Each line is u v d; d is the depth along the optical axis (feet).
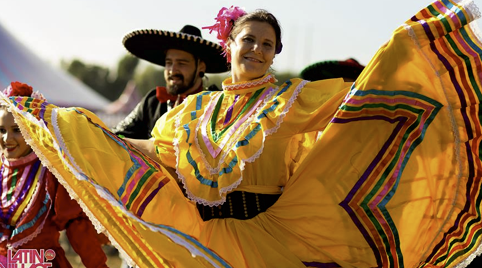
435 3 14.73
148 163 16.19
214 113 16.21
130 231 15.20
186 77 22.97
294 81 15.94
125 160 15.85
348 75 23.52
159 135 16.63
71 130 15.51
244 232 15.21
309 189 15.26
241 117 15.76
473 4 14.26
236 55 16.02
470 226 15.15
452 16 14.39
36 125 15.98
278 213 15.33
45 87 53.36
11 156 18.98
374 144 15.08
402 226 15.21
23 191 19.06
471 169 15.01
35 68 53.36
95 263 19.08
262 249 15.07
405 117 14.98
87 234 19.01
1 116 18.89
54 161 15.87
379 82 14.76
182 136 15.99
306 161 15.17
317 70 23.71
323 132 15.11
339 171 15.19
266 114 15.44
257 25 15.87
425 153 15.08
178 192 16.06
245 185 15.46
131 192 15.67
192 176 15.75
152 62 26.16
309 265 15.11
